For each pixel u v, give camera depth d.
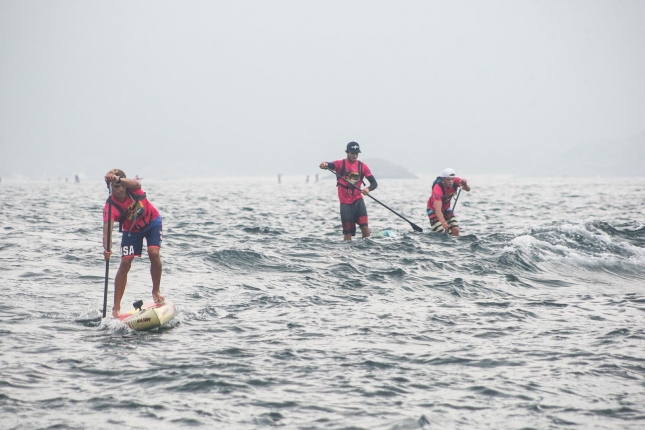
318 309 28.44
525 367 20.81
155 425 16.52
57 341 23.20
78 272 35.72
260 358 21.59
